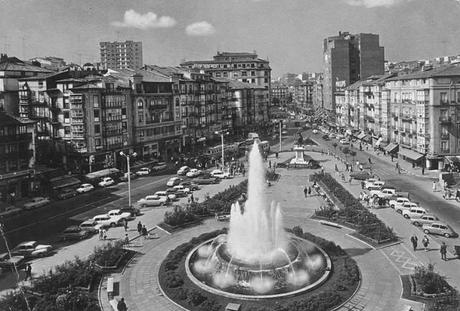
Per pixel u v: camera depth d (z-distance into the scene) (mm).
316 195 80875
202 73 159500
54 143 103000
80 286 41781
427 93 104062
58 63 153500
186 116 145875
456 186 83688
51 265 49594
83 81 103438
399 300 38156
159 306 38344
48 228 64688
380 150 136750
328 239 55156
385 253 49812
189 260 46562
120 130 112250
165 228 61031
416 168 107500
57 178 89875
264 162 121438
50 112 102375
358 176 95375
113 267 46406
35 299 38719
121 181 99188
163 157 129750
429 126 104438
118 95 111188
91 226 62688
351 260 46344
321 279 41375
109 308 38031
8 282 45094
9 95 102625
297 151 115062
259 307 36188
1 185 77375
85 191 88375
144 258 50125
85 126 101375
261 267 41438
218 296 39156
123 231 61375
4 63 109438
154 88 127000
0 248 55812
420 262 47062
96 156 104312
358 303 37719
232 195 76188
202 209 66938
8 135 79312
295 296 38781
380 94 141750
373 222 58469
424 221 60594
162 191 86000
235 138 179500
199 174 103250
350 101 184375
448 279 42625
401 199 71938
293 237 53094
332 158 126438
